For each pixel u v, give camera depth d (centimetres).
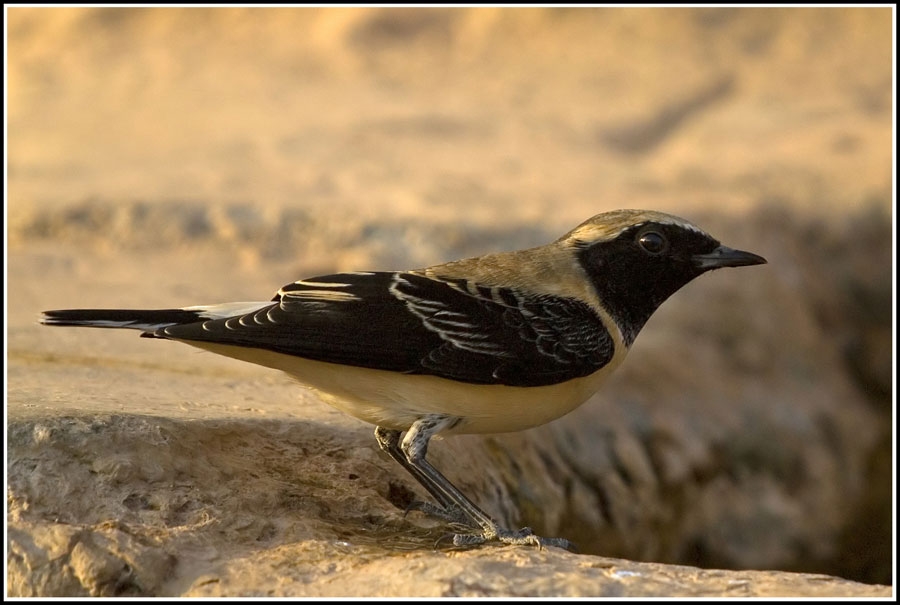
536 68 2686
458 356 839
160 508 809
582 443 1340
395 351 830
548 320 875
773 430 1580
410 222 1772
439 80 2639
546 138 2347
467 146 2273
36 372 1044
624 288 921
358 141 2259
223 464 866
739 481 1498
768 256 1825
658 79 2616
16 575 755
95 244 1730
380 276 869
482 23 2825
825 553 1489
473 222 1777
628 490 1334
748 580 739
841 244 1914
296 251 1741
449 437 1062
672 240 920
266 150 2191
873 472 1628
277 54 2739
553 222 1802
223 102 2481
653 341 1606
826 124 2366
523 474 1165
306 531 814
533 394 865
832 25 2773
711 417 1528
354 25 2814
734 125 2397
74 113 2417
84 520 794
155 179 1981
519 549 802
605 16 2836
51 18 2833
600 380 913
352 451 952
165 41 2788
